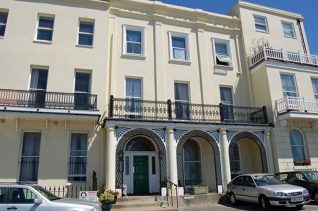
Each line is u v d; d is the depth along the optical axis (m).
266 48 18.14
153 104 15.95
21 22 15.05
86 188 13.48
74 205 7.91
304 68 18.69
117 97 15.68
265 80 17.61
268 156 16.23
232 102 18.20
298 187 11.52
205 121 15.63
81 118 13.49
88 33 16.05
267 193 11.21
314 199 12.66
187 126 15.03
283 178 14.19
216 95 17.86
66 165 13.58
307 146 17.30
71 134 14.23
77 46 15.42
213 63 18.45
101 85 15.11
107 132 13.74
